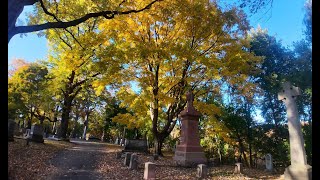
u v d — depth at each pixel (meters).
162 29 21.11
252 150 28.66
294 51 24.16
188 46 18.69
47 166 13.51
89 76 27.92
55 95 31.48
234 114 26.75
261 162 27.14
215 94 24.23
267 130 27.14
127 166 15.43
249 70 22.03
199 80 21.84
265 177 14.87
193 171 15.27
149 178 12.20
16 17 8.70
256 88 24.05
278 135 26.72
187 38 20.77
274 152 26.33
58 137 30.48
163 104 22.67
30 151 16.19
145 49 17.62
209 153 29.86
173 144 37.31
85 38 18.80
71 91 30.12
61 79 26.62
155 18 19.38
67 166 14.45
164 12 18.70
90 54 19.86
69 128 61.88
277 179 14.13
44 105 31.33
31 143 19.72
